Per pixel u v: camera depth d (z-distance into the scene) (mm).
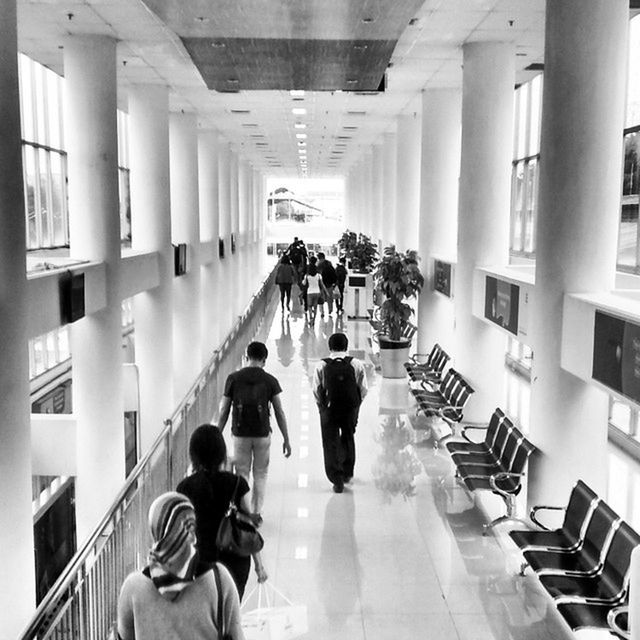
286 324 23234
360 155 33094
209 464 4562
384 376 15594
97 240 11422
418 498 8734
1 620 6949
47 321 9102
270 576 6773
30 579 7281
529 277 9531
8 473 6965
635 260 10859
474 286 11945
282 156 33969
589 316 6699
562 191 7293
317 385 8875
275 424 11859
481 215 11875
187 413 8781
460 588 6566
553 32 7258
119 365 11820
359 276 24406
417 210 20328
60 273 9484
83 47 11258
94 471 11617
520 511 8281
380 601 6328
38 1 9516
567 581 5488
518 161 16562
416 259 15508
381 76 12102
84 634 4941
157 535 2977
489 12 9898
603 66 7070
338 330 21844
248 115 19938
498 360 12164
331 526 7918
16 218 6980
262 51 10422
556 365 7484
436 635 5805
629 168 11094
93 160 11367
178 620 2973
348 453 9008
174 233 19062
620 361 6012
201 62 11188
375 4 8172
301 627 5898
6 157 6785
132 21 10445
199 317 19344
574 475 7504
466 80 11789
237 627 3117
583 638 5723
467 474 7961
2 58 6676
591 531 5871
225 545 4520
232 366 12797
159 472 7445
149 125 15344
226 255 27312
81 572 4883
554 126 7309
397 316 15422
